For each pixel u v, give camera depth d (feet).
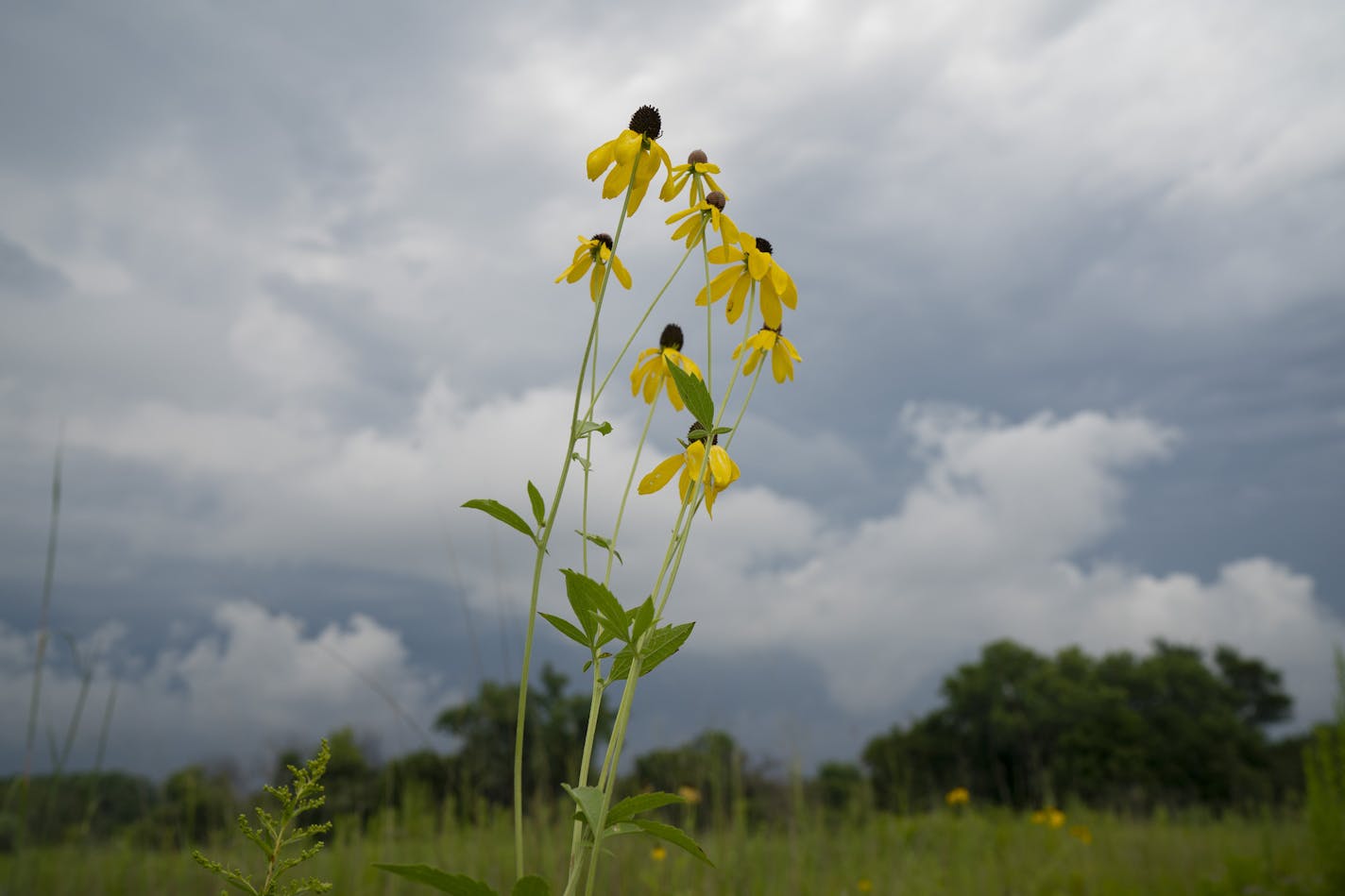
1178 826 30.81
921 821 27.86
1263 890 18.69
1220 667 167.43
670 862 18.13
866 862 20.61
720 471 7.08
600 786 6.20
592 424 6.69
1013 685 139.54
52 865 11.62
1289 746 137.18
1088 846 22.86
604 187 7.90
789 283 8.14
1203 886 19.07
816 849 20.45
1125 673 149.38
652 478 7.75
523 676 6.07
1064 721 133.28
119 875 13.47
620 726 6.29
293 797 5.00
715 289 8.53
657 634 6.46
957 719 139.03
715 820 19.76
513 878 15.10
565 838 14.53
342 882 14.16
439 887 5.30
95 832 13.97
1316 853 20.07
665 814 20.89
